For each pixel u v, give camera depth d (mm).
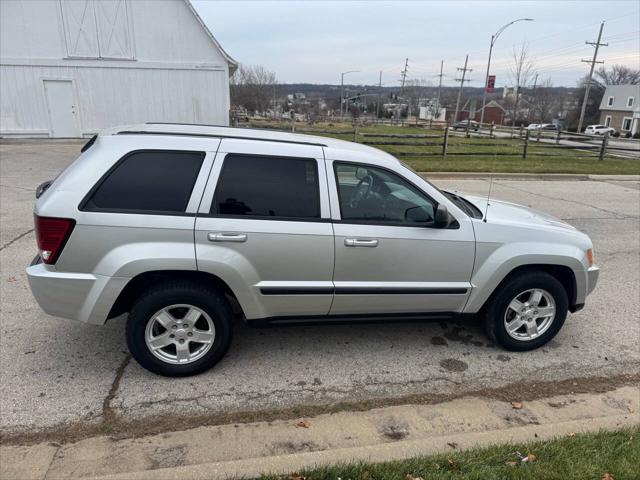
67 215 3186
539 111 65750
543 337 4199
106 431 3014
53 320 4406
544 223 4188
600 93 75938
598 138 23406
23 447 2840
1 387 3408
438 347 4270
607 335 4598
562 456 2736
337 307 3730
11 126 18953
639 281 6047
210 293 3471
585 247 4133
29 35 18250
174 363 3551
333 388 3594
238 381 3623
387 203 3734
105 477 2471
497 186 13133
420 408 3398
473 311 4016
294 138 3807
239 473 2521
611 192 12977
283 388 3564
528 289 4055
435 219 3686
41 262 3406
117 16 18812
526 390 3678
